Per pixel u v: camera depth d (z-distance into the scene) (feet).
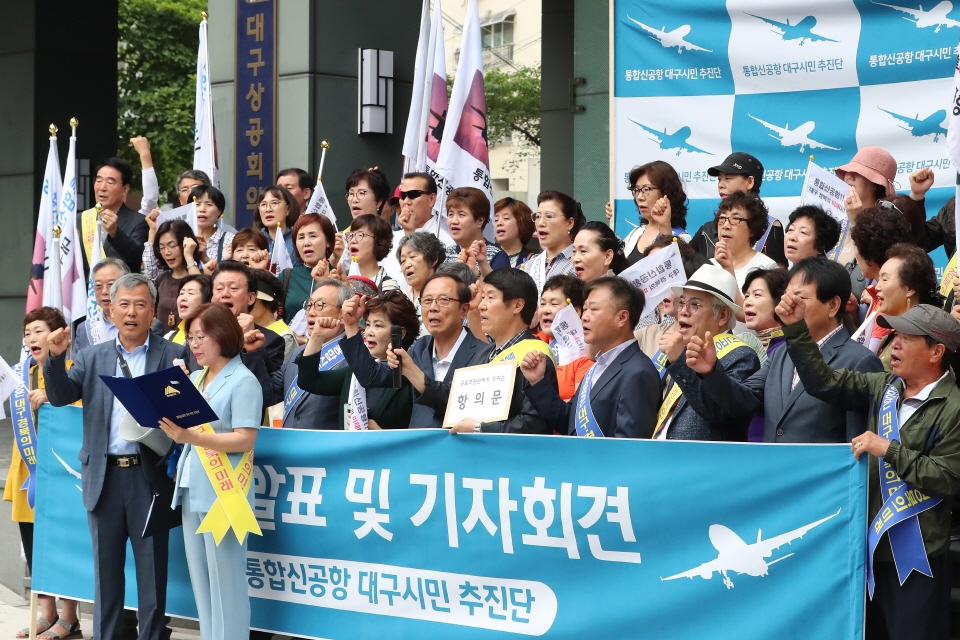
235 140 43.04
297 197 36.04
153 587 23.15
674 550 17.67
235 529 21.11
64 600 27.37
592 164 37.24
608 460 18.26
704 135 31.83
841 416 17.57
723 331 19.51
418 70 35.19
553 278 21.90
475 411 19.60
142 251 34.37
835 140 30.14
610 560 18.24
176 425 20.59
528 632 19.04
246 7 42.57
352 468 21.25
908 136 29.27
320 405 23.39
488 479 19.47
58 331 23.02
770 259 23.71
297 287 29.01
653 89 32.48
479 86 31.14
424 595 20.29
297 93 41.37
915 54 29.09
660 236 23.67
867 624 17.33
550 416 19.66
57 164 34.60
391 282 27.53
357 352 21.43
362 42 42.16
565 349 20.16
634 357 19.12
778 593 16.81
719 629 17.26
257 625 22.65
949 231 25.66
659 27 32.24
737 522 17.16
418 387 20.83
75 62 57.62
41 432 26.66
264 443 22.44
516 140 105.19
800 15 30.45
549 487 18.81
